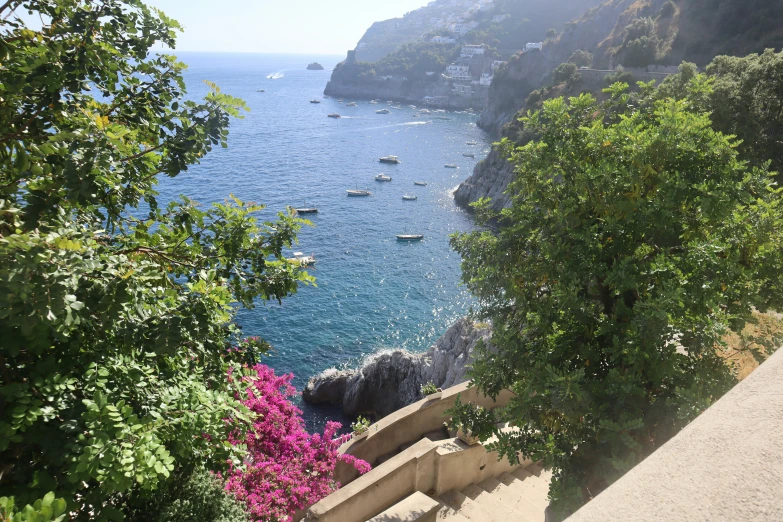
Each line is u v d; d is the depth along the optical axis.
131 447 4.15
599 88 95.25
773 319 9.74
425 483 9.97
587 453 7.12
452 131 151.38
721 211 7.41
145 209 60.66
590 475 7.23
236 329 6.96
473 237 10.12
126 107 6.71
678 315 6.89
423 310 46.59
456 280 52.34
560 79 105.69
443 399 12.34
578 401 6.63
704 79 9.33
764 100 25.88
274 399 9.75
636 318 6.50
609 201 8.03
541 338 8.67
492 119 155.25
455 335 30.86
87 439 4.12
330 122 165.25
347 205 77.19
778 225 7.88
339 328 43.56
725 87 24.88
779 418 1.86
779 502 1.49
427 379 31.03
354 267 55.28
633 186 8.16
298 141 130.50
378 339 42.12
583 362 7.87
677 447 1.91
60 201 5.23
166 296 5.34
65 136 4.82
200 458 5.98
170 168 5.99
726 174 8.02
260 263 7.16
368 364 33.72
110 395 4.66
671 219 7.67
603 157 8.70
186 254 6.91
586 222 8.29
